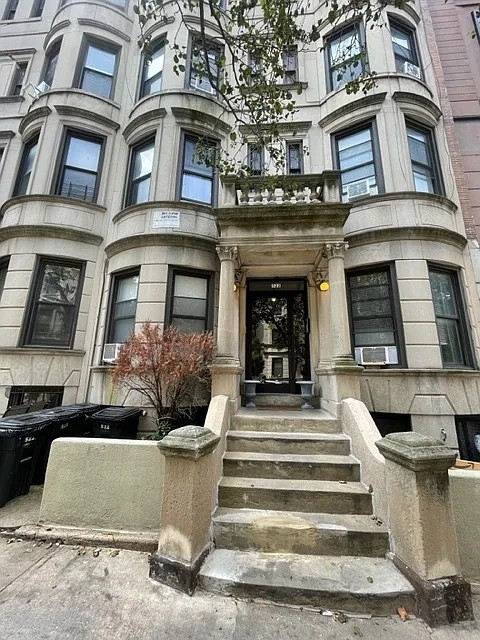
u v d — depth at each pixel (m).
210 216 7.02
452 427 5.38
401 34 7.55
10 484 3.89
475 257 6.58
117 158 8.06
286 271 6.82
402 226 6.12
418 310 5.82
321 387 5.89
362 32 7.29
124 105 8.42
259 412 5.22
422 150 6.96
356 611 2.31
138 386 5.84
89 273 7.38
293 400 6.22
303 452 4.04
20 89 9.15
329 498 3.29
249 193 6.11
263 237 5.22
